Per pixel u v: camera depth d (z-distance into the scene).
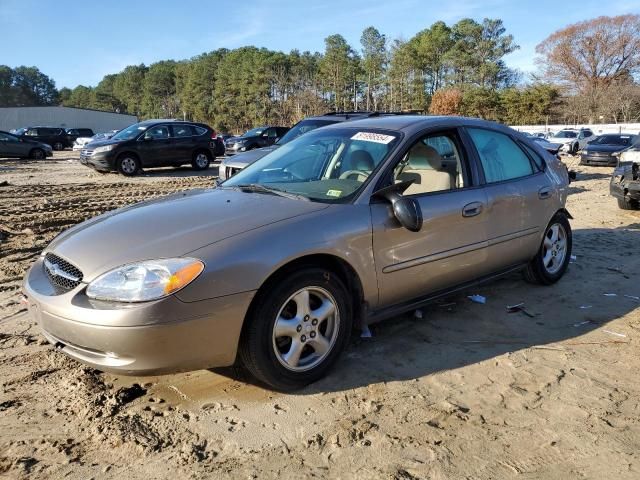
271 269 2.92
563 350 3.72
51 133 36.72
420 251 3.65
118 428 2.80
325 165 3.94
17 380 3.31
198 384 3.27
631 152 9.40
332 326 3.28
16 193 11.73
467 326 4.12
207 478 2.44
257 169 4.28
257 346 2.94
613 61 76.19
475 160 4.19
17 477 2.45
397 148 3.74
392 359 3.58
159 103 133.38
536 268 4.88
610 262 5.87
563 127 48.53
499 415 2.93
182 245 2.87
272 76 89.31
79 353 2.88
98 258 2.90
